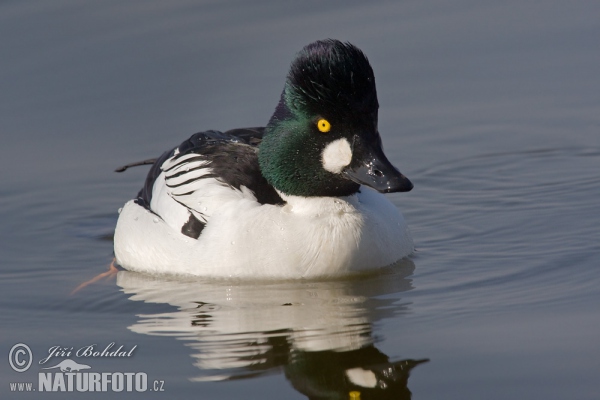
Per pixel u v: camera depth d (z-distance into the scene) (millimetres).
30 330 11516
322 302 11906
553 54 20094
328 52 11539
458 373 9773
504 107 18812
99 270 13773
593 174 16656
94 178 17438
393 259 13070
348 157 11766
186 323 11453
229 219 12633
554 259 13000
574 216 14805
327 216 12461
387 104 19047
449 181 16922
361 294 12148
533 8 21812
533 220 14789
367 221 12617
